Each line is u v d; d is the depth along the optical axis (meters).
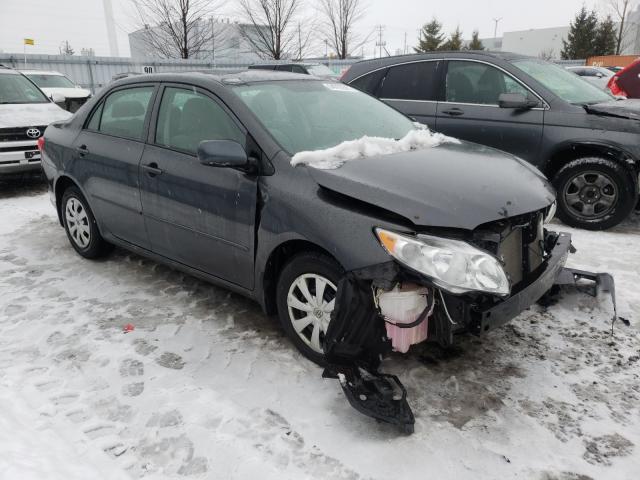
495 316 2.43
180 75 3.65
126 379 2.85
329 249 2.58
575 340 3.18
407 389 2.74
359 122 3.61
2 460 2.14
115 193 3.96
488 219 2.47
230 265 3.22
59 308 3.70
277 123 3.18
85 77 20.53
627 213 5.02
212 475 2.19
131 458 2.28
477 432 2.43
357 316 2.44
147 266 4.46
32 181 8.16
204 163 2.86
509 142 5.40
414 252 2.36
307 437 2.40
